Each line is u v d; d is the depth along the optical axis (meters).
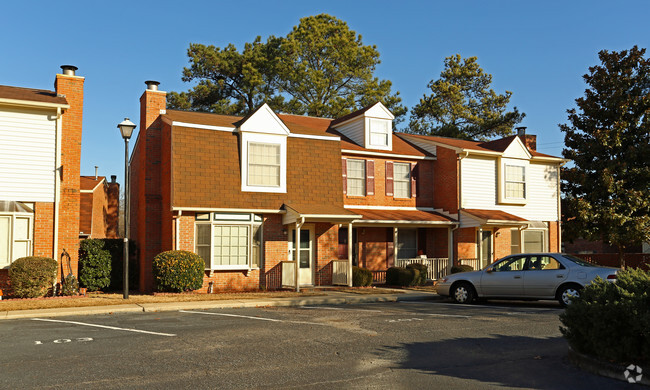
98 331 11.00
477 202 25.58
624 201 25.98
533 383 7.20
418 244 25.89
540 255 16.06
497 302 17.47
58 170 17.94
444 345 9.68
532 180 27.33
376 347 9.46
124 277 16.70
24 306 14.59
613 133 25.91
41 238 17.67
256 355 8.74
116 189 39.59
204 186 19.78
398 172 25.98
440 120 46.28
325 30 40.81
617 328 7.46
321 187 22.19
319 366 8.05
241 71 41.16
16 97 17.45
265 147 21.16
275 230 20.97
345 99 40.47
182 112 23.61
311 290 20.20
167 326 11.68
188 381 7.16
